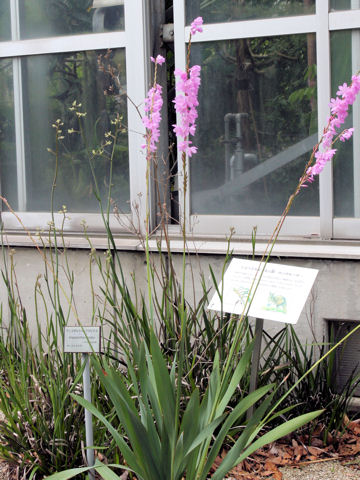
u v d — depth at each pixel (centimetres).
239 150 385
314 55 366
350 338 356
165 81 413
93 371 308
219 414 240
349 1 356
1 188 440
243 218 385
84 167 420
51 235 416
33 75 427
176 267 369
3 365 354
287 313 271
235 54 381
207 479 281
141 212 401
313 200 373
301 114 372
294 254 347
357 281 339
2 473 287
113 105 409
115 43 404
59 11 417
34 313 403
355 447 311
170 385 225
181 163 392
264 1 372
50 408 294
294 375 342
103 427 289
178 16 387
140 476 228
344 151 363
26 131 432
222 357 312
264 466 296
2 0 428
